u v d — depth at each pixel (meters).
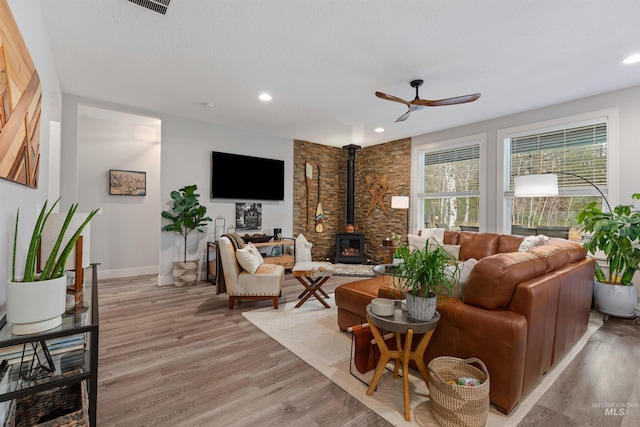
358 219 6.91
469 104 4.00
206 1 2.05
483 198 4.76
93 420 1.14
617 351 2.40
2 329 1.08
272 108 4.21
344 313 2.73
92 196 4.73
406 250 2.00
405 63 2.90
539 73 3.11
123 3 2.07
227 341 2.57
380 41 2.53
